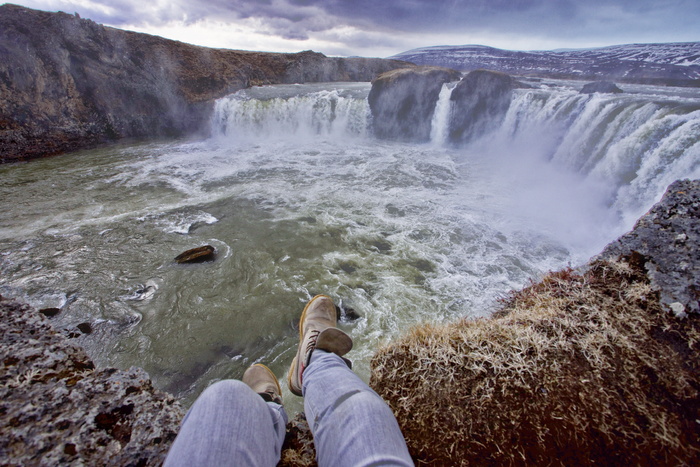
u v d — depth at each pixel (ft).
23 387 4.75
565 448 5.02
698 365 5.86
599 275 8.21
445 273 19.72
